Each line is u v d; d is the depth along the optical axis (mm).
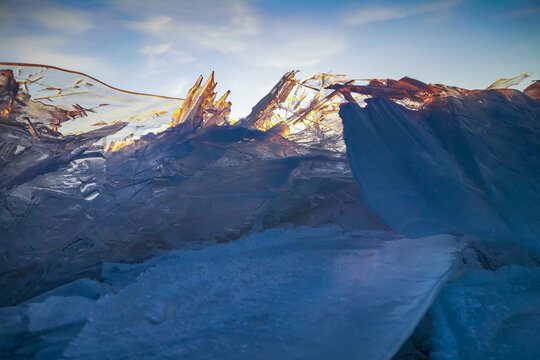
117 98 3953
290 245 2639
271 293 1854
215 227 2988
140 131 4203
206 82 4137
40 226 2768
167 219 3016
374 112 3127
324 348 1370
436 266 2020
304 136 4508
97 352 1472
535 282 2051
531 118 3143
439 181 2469
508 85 3871
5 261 2582
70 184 3020
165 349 1452
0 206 2781
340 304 1676
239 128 3783
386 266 2072
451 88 3439
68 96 3645
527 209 2369
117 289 2266
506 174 2561
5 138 3010
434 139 2938
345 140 2834
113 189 3102
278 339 1451
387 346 1360
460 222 2256
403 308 1605
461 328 1638
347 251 2410
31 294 2420
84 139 3285
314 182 3154
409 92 3529
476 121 3025
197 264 2383
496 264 2240
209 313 1705
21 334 1791
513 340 1537
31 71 3455
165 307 1803
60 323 1866
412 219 2314
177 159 3396
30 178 2951
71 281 2488
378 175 2584
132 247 2844
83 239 2805
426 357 1538
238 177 3236
